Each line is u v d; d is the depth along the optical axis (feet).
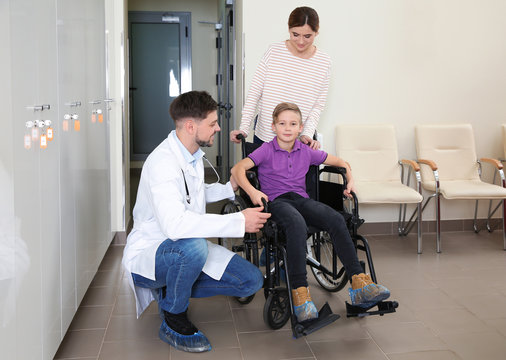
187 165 7.01
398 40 13.46
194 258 6.63
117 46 12.46
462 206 14.15
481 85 13.88
